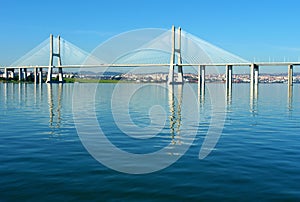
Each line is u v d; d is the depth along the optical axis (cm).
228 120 2048
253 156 1059
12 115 2247
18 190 744
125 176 848
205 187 768
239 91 7156
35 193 729
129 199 701
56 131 1549
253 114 2414
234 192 736
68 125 1761
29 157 1032
